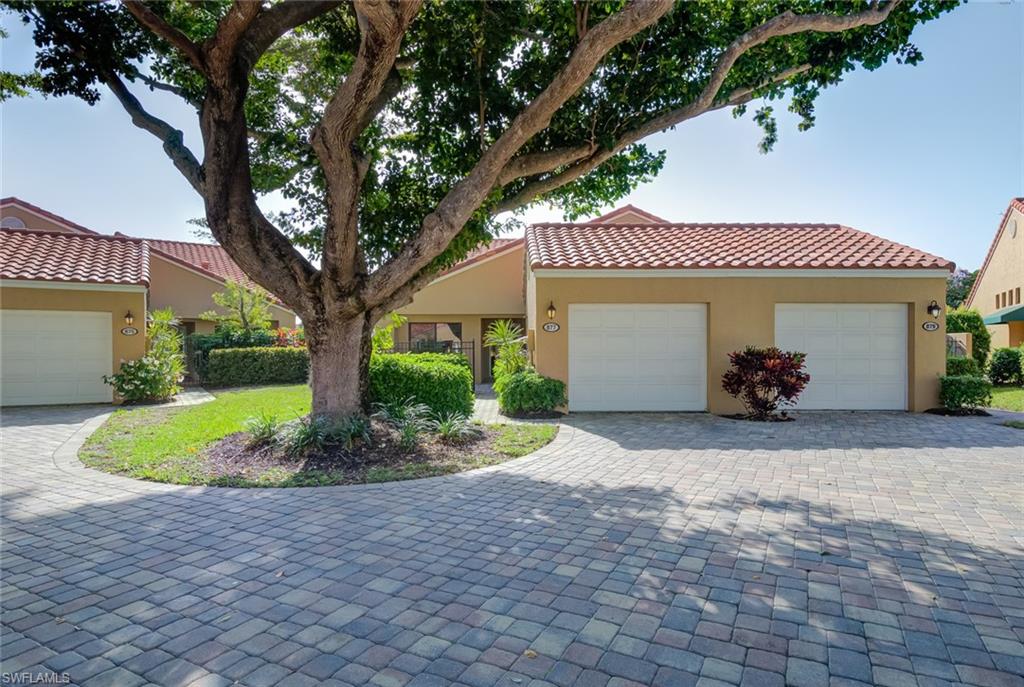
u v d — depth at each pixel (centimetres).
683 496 623
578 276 1283
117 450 860
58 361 1473
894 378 1291
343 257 823
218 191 796
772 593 386
